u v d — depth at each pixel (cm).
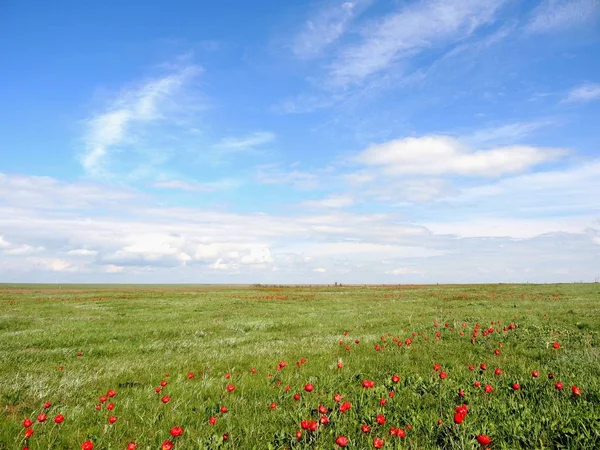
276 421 538
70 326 1844
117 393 714
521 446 444
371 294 4641
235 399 643
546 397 585
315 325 1866
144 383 799
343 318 2150
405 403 592
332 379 733
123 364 995
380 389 655
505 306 2552
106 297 4425
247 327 1838
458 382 700
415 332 1434
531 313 1948
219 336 1584
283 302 3516
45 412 611
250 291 6150
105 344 1373
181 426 534
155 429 525
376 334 1438
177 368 924
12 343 1352
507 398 588
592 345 1048
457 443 433
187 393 691
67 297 4431
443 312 2261
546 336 1188
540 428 469
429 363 885
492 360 892
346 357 977
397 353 1011
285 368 867
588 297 3195
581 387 607
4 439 488
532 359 905
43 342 1394
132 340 1482
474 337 1160
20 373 898
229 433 489
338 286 8131
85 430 532
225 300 3816
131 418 572
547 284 5972
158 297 4441
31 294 5197
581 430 456
